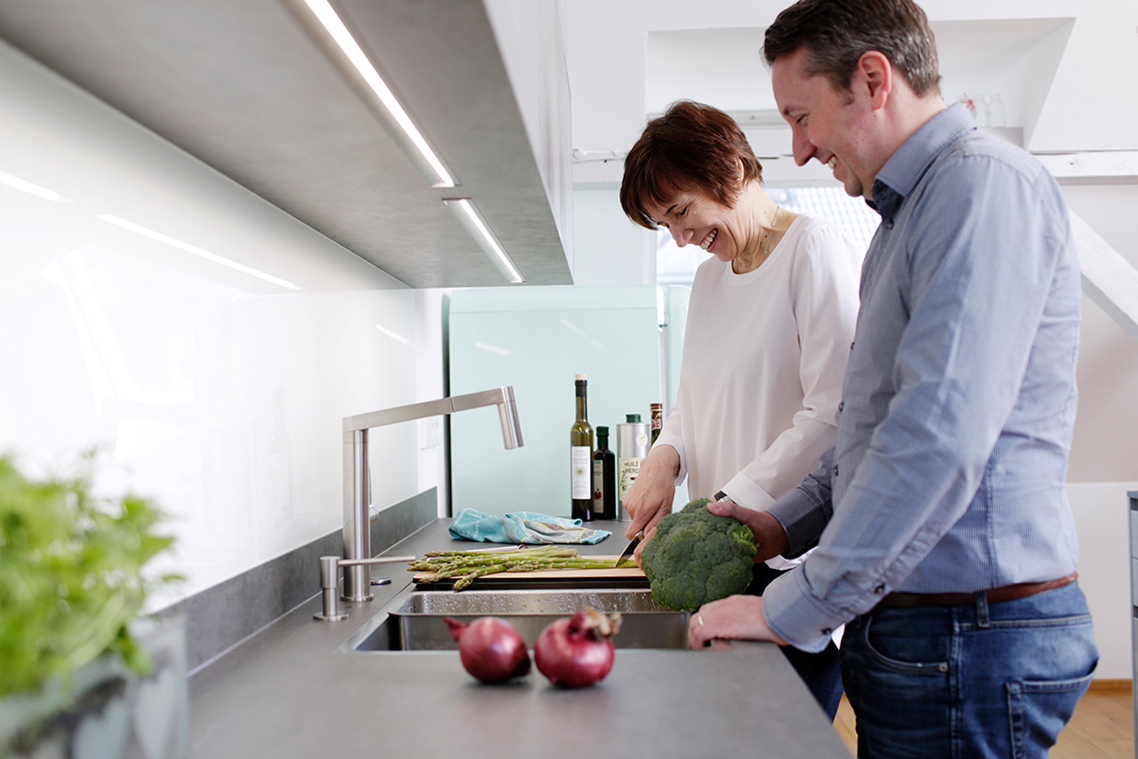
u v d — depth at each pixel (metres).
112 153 0.84
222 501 1.06
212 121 0.89
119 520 0.48
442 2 0.62
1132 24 2.91
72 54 0.72
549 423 2.47
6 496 0.42
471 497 2.45
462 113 0.87
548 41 1.28
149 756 0.50
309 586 1.33
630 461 2.27
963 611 0.92
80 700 0.46
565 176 1.77
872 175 1.05
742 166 1.47
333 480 1.50
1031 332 0.86
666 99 3.54
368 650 1.05
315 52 0.71
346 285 1.59
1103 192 3.37
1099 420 3.57
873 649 0.98
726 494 1.37
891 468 0.85
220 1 0.62
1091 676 0.97
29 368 0.72
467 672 0.82
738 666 0.85
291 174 1.09
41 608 0.42
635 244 3.25
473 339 2.48
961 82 3.40
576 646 0.78
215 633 0.99
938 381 0.84
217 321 1.07
